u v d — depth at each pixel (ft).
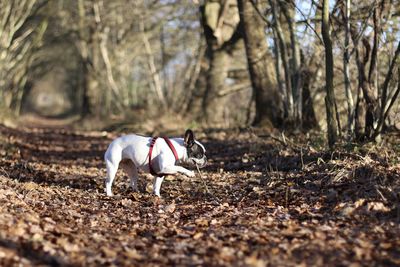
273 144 50.78
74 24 144.66
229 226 25.67
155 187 33.94
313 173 34.68
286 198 29.48
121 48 141.18
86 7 135.54
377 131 39.75
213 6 86.28
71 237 22.89
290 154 43.70
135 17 127.03
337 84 54.24
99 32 133.28
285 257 20.38
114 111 150.41
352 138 41.39
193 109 98.22
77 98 203.72
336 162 35.06
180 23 121.90
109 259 20.52
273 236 23.27
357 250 20.44
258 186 35.04
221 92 89.86
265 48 70.95
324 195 29.78
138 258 20.90
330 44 39.55
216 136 70.18
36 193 33.45
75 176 43.24
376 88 42.09
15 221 23.62
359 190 28.68
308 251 20.98
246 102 104.68
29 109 252.62
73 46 175.83
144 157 32.91
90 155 63.41
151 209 30.37
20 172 43.98
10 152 58.18
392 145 39.58
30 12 131.44
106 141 81.46
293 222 25.30
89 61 133.90
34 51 140.46
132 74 161.27
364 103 43.11
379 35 41.75
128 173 35.45
